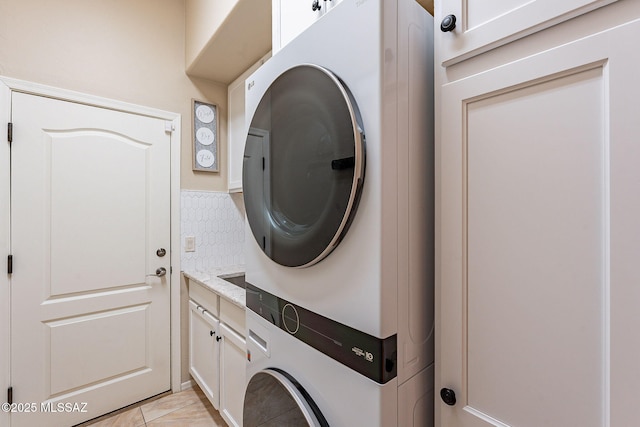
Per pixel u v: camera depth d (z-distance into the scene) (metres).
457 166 0.65
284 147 0.86
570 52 0.49
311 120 0.75
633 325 0.43
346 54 0.67
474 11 0.61
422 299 0.72
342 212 0.65
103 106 1.81
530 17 0.53
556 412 0.51
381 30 0.60
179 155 2.10
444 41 0.67
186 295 2.12
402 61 0.66
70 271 1.70
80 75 1.75
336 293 0.70
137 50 1.95
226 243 2.31
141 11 1.98
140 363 1.94
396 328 0.64
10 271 1.54
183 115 2.13
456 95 0.64
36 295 1.61
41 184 1.62
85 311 1.75
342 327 0.69
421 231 0.71
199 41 1.89
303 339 0.80
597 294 0.47
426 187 0.73
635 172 0.43
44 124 1.63
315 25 0.76
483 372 0.61
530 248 0.54
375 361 0.61
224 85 2.33
